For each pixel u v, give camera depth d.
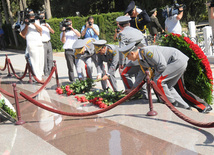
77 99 6.22
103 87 6.70
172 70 4.84
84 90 6.80
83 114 4.93
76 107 5.73
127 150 3.68
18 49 22.62
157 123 4.47
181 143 3.73
